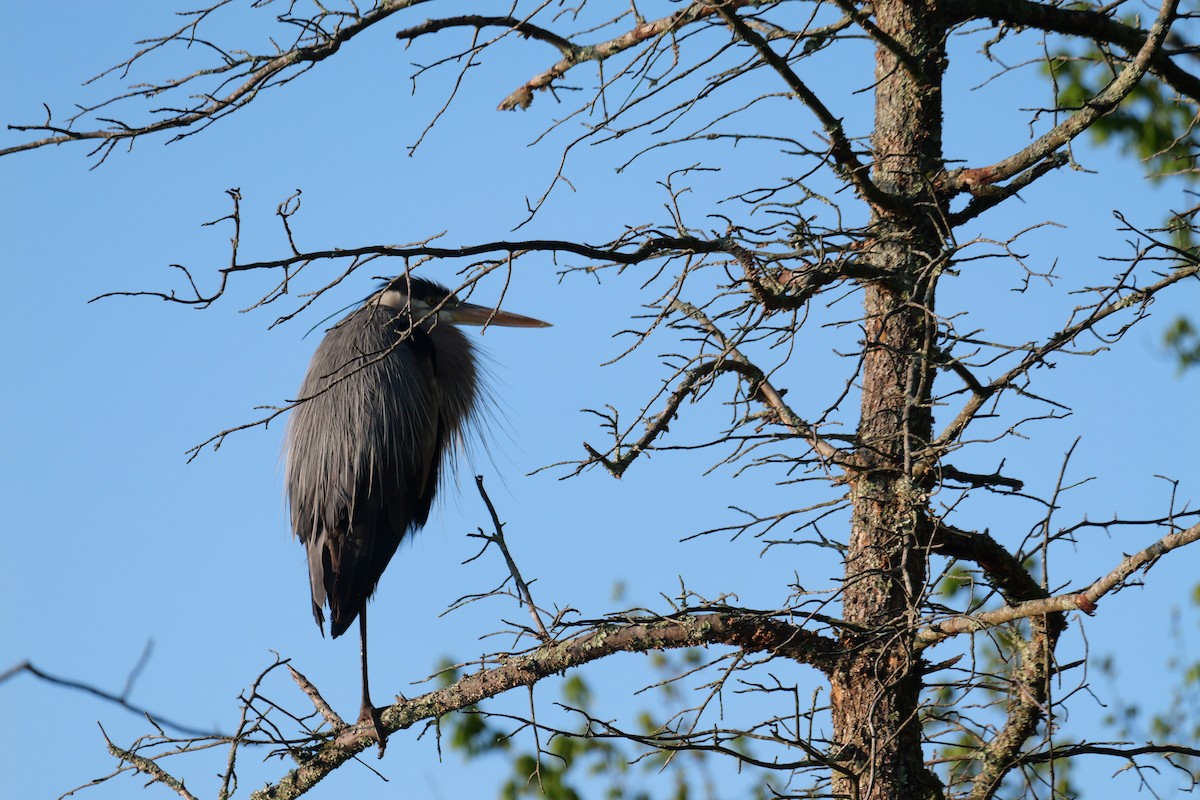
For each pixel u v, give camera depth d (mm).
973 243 8539
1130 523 9281
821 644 9523
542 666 10133
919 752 9422
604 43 11750
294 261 7793
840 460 9781
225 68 10258
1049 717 7824
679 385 9844
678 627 9711
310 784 10930
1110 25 10258
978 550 9883
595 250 8523
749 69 9195
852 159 9367
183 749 10570
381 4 10234
